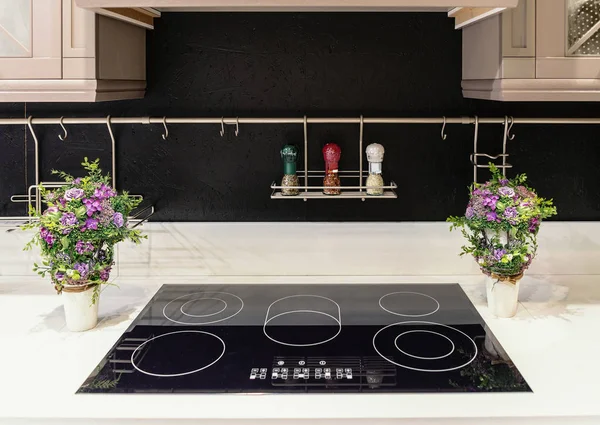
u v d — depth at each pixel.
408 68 1.71
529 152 1.74
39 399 1.10
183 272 1.75
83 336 1.36
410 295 1.61
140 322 1.44
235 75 1.72
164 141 1.74
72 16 1.36
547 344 1.31
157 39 1.71
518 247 1.41
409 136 1.73
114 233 1.35
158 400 1.10
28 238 1.72
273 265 1.75
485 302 1.56
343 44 1.71
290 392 1.13
